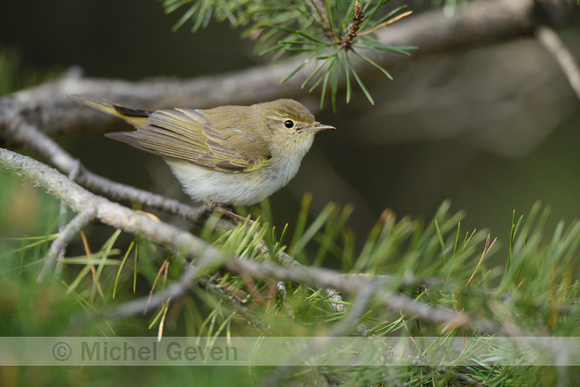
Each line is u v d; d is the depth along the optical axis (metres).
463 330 4.89
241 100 12.11
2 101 10.21
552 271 4.34
